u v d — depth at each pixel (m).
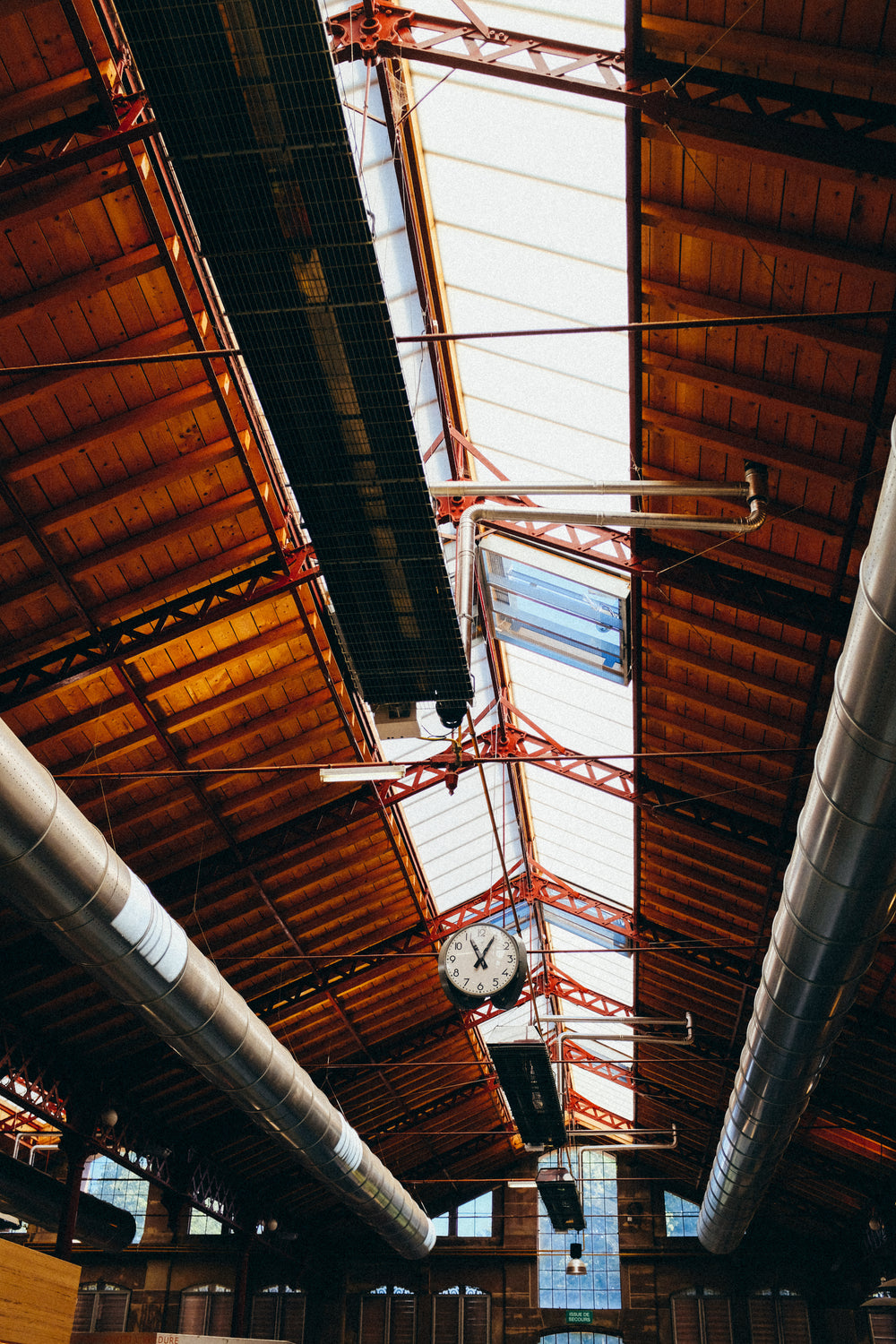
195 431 11.41
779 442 10.93
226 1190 26.67
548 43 8.81
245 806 15.75
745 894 17.86
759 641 13.12
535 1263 34.62
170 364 10.73
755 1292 33.66
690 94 8.45
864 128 8.19
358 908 19.94
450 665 10.29
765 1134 17.83
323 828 16.78
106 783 14.42
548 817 20.19
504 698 17.88
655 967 22.44
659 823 17.22
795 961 11.44
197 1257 33.09
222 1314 32.34
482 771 16.66
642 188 9.26
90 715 13.41
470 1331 33.69
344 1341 33.62
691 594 13.02
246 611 13.33
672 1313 33.56
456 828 19.86
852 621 7.36
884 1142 22.69
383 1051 25.19
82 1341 15.00
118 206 9.54
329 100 5.89
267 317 7.12
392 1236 25.30
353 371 7.43
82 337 10.31
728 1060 23.59
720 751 14.34
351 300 6.96
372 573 9.24
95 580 12.03
